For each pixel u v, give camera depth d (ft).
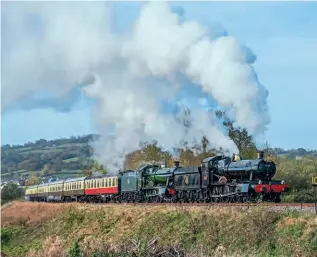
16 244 208.23
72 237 176.45
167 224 144.15
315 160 213.46
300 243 107.14
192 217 138.00
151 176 210.59
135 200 221.66
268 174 158.71
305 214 116.78
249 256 111.04
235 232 122.42
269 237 114.73
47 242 181.16
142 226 152.46
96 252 122.31
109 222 172.14
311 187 182.50
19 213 249.55
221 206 140.77
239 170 162.71
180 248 118.93
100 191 249.34
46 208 240.94
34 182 512.63
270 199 153.28
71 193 285.43
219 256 114.11
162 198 199.11
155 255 113.80
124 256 115.96
